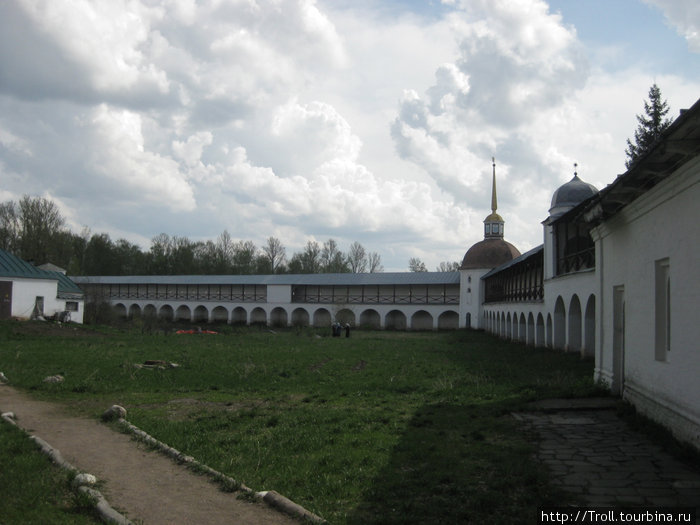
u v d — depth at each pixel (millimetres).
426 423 9844
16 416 9734
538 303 28453
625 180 9516
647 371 10016
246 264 94000
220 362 19562
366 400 12586
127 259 93688
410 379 16078
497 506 5789
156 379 15234
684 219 8297
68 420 9758
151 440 8086
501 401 12086
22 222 62312
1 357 18719
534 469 7039
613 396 12203
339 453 7750
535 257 28609
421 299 61344
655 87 35969
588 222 13070
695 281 7906
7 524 4781
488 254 55688
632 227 11000
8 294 35688
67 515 5074
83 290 45719
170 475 6578
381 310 59906
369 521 5344
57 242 64125
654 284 9672
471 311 55844
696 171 7688
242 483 6199
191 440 8367
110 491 5910
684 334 8289
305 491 6195
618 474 6934
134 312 64625
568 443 8430
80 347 23609
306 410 11180
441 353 25531
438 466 7176
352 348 28156
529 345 29672
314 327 56375
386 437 8734
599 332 13625
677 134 7273
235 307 66562
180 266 90250
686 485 6504
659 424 9180
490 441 8562
